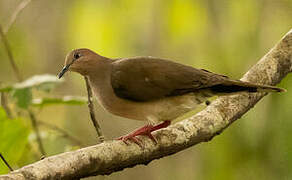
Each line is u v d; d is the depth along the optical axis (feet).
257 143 42.29
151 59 29.30
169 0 50.39
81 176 23.67
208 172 45.03
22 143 32.14
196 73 28.35
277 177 41.29
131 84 28.63
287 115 41.22
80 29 52.65
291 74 40.24
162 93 28.37
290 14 46.42
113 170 25.18
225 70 47.62
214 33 49.39
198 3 49.73
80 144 35.91
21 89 31.94
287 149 41.14
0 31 37.68
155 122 29.07
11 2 53.11
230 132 43.32
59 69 52.90
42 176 21.99
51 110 48.24
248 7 48.14
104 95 29.43
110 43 52.11
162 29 51.26
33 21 52.85
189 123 27.63
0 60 48.96
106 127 50.75
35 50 52.70
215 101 29.45
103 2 52.11
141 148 25.77
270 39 46.98
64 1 53.93
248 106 29.55
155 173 49.08
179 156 48.60
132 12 51.67
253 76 30.81
